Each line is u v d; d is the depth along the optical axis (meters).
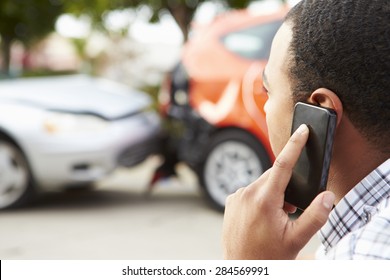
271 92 1.03
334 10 0.93
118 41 20.19
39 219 5.31
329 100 0.93
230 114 5.13
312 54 0.94
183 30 10.20
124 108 5.86
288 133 1.01
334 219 0.95
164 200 6.17
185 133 5.49
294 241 0.91
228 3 10.20
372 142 0.92
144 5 10.05
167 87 5.62
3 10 16.69
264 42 5.15
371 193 0.92
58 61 29.41
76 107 5.55
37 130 5.45
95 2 10.20
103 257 4.09
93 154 5.46
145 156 5.91
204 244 4.46
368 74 0.89
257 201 0.95
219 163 5.34
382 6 0.90
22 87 6.05
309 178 0.95
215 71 5.28
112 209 5.75
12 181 5.62
